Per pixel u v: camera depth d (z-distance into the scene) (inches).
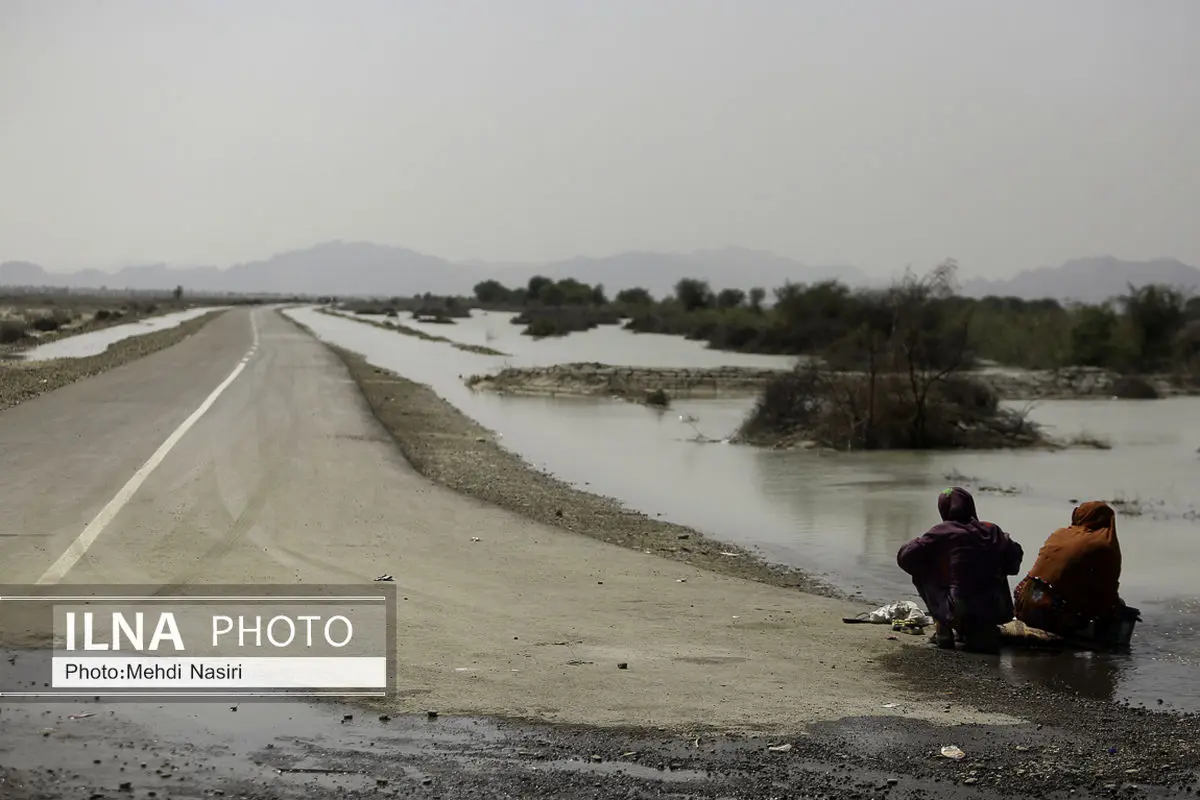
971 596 368.5
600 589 442.3
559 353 2635.3
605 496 733.3
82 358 1710.1
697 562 521.3
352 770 238.7
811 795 231.6
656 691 304.8
